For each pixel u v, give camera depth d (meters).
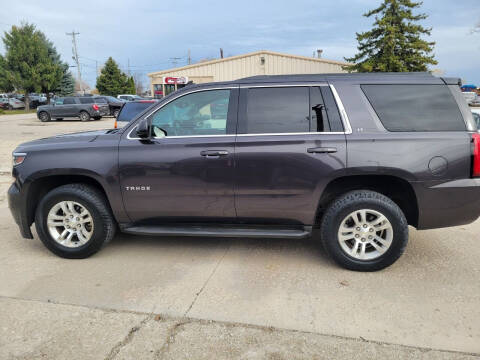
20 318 2.89
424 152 3.37
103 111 25.94
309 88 3.62
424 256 3.96
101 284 3.43
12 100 43.47
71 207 3.90
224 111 3.71
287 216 3.67
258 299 3.13
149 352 2.49
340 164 3.44
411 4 24.56
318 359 2.41
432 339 2.59
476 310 2.93
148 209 3.83
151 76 30.08
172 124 3.78
